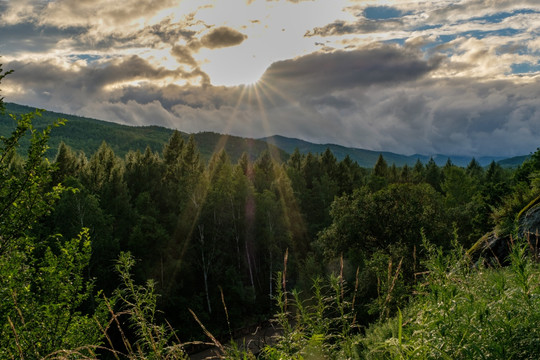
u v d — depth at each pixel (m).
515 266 2.82
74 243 9.52
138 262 38.44
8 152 8.33
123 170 70.38
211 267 45.19
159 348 3.16
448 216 30.19
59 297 8.88
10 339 6.98
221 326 40.72
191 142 81.62
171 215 48.84
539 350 2.30
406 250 22.66
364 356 3.34
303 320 3.19
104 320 8.94
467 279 3.46
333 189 74.88
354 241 29.75
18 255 8.38
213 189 48.00
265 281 48.84
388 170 98.38
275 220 49.66
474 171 113.19
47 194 8.77
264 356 2.97
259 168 85.31
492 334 2.51
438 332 2.57
